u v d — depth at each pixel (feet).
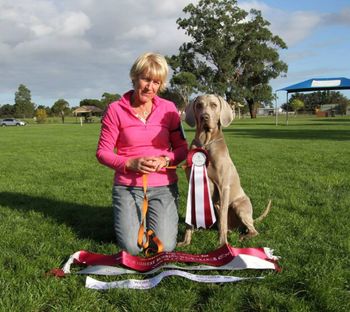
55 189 22.45
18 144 59.00
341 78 100.42
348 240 13.12
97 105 327.67
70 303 9.27
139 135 13.01
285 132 75.10
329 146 45.62
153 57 12.60
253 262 11.07
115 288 9.83
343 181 23.75
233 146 47.62
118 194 12.82
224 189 13.34
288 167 29.94
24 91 346.54
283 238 13.69
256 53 183.93
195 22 184.55
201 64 191.52
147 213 12.98
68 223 15.66
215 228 14.84
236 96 188.14
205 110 13.29
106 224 15.51
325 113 205.26
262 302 9.18
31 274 10.69
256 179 24.68
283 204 18.17
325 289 9.59
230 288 9.80
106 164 12.90
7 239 13.53
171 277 10.43
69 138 72.02
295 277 10.41
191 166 13.26
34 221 15.85
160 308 9.00
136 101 13.19
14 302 9.16
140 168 12.26
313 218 15.88
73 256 11.46
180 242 13.46
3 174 28.53
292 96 333.62
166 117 13.48
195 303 9.39
